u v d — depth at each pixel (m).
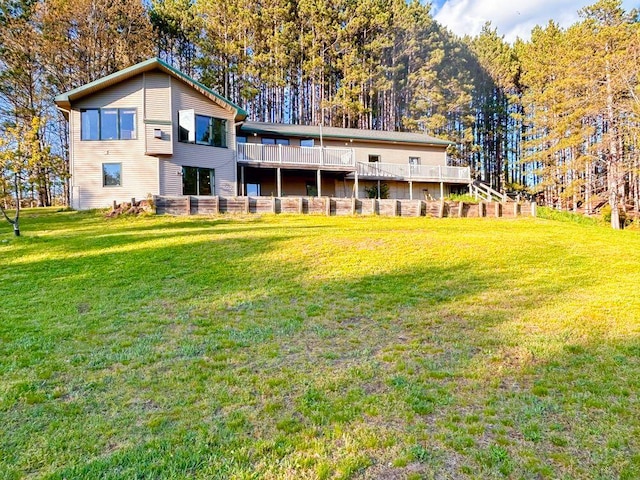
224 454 2.56
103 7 23.73
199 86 17.69
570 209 30.22
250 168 21.41
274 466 2.45
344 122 36.16
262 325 5.13
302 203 15.91
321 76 35.62
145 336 4.73
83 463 2.47
